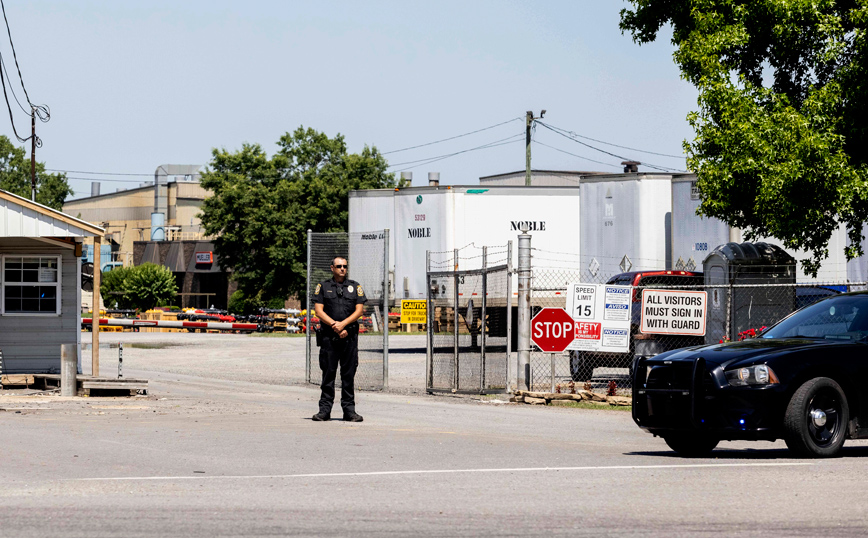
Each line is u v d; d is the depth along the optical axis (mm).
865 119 51531
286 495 20562
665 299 46469
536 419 40219
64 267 59938
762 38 54656
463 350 61594
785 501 19812
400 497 20375
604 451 29297
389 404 46375
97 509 18922
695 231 75750
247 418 38156
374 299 57562
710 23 53406
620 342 47000
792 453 26781
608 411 43969
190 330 149250
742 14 52844
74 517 18109
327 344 37312
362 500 20000
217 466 24859
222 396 50000
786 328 30734
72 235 53406
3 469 24094
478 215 82625
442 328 82875
